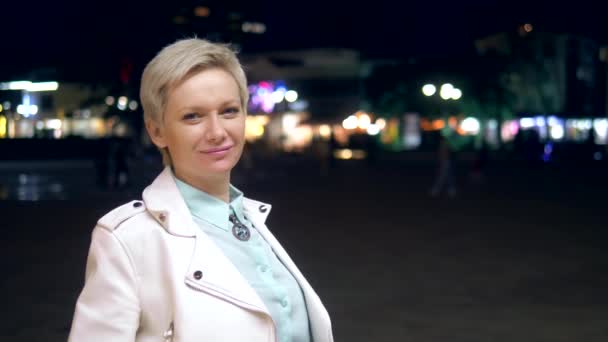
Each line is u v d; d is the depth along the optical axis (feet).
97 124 177.17
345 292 26.91
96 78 131.85
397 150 195.93
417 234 43.01
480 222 49.29
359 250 36.81
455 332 21.40
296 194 72.49
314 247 37.81
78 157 136.77
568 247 37.99
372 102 198.80
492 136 202.39
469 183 89.76
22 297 25.70
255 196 70.03
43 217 50.96
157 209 5.87
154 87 6.06
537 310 24.09
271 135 208.44
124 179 75.20
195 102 6.01
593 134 165.89
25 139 132.67
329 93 205.16
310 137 206.90
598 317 23.16
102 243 5.75
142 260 5.73
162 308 5.67
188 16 121.80
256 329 5.75
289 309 6.21
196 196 6.20
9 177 94.02
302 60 205.16
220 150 6.11
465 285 28.19
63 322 22.33
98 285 5.63
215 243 6.06
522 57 194.08
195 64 6.00
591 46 202.28
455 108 193.06
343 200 66.08
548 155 142.61
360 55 201.67
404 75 193.77
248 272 6.09
